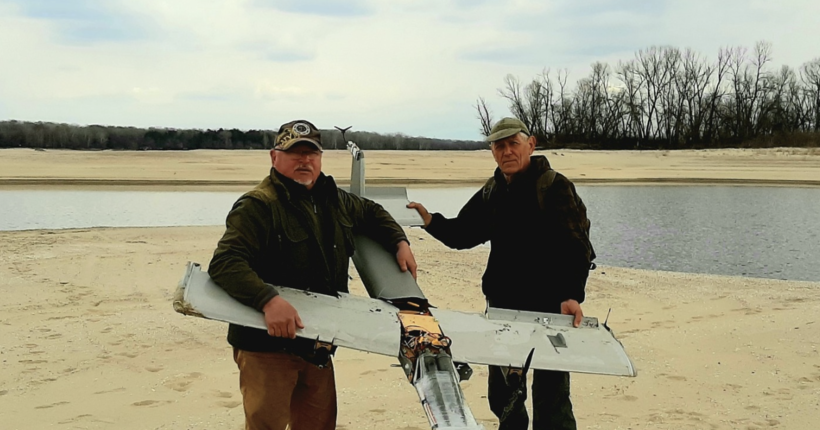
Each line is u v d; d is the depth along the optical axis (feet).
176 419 15.93
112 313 27.22
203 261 39.45
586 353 10.30
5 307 27.94
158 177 113.60
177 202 82.12
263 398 10.71
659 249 52.01
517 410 12.89
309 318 9.79
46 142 214.07
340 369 20.25
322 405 11.71
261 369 10.71
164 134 231.91
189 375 19.35
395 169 141.69
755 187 114.52
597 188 114.32
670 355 21.99
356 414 16.39
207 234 51.11
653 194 102.73
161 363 20.63
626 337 24.45
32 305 28.37
